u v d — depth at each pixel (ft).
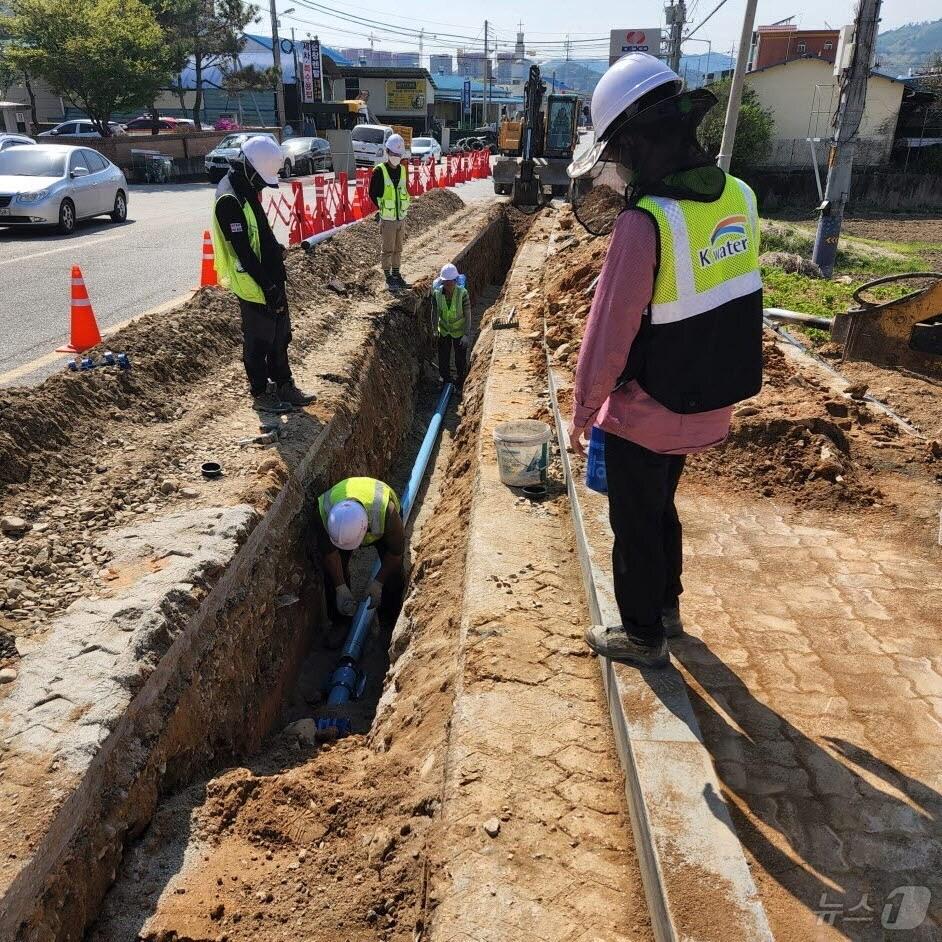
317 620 21.56
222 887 10.61
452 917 8.27
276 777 12.69
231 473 18.83
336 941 9.66
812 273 46.21
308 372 26.45
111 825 10.68
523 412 22.59
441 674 13.47
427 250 49.39
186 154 98.99
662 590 9.87
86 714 11.02
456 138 200.23
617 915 8.25
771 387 19.76
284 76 150.82
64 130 103.71
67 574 14.24
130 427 20.35
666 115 8.06
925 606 11.87
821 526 14.24
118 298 31.65
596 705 11.07
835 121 45.98
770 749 9.16
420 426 35.27
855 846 7.97
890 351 25.48
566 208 65.57
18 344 25.29
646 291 8.10
